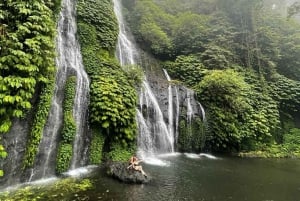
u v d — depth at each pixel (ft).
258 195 27.53
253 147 52.60
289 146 57.16
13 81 24.31
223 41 70.69
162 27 77.77
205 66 64.03
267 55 74.69
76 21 46.52
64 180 27.55
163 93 49.67
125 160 35.68
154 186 27.50
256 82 65.51
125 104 37.83
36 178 27.40
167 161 39.37
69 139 31.22
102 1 53.52
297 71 76.89
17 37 25.64
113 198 23.54
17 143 25.95
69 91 33.35
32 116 28.04
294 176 36.32
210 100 52.49
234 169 37.93
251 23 78.28
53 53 28.94
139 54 64.28
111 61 45.32
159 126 45.80
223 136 48.75
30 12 27.02
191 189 27.55
